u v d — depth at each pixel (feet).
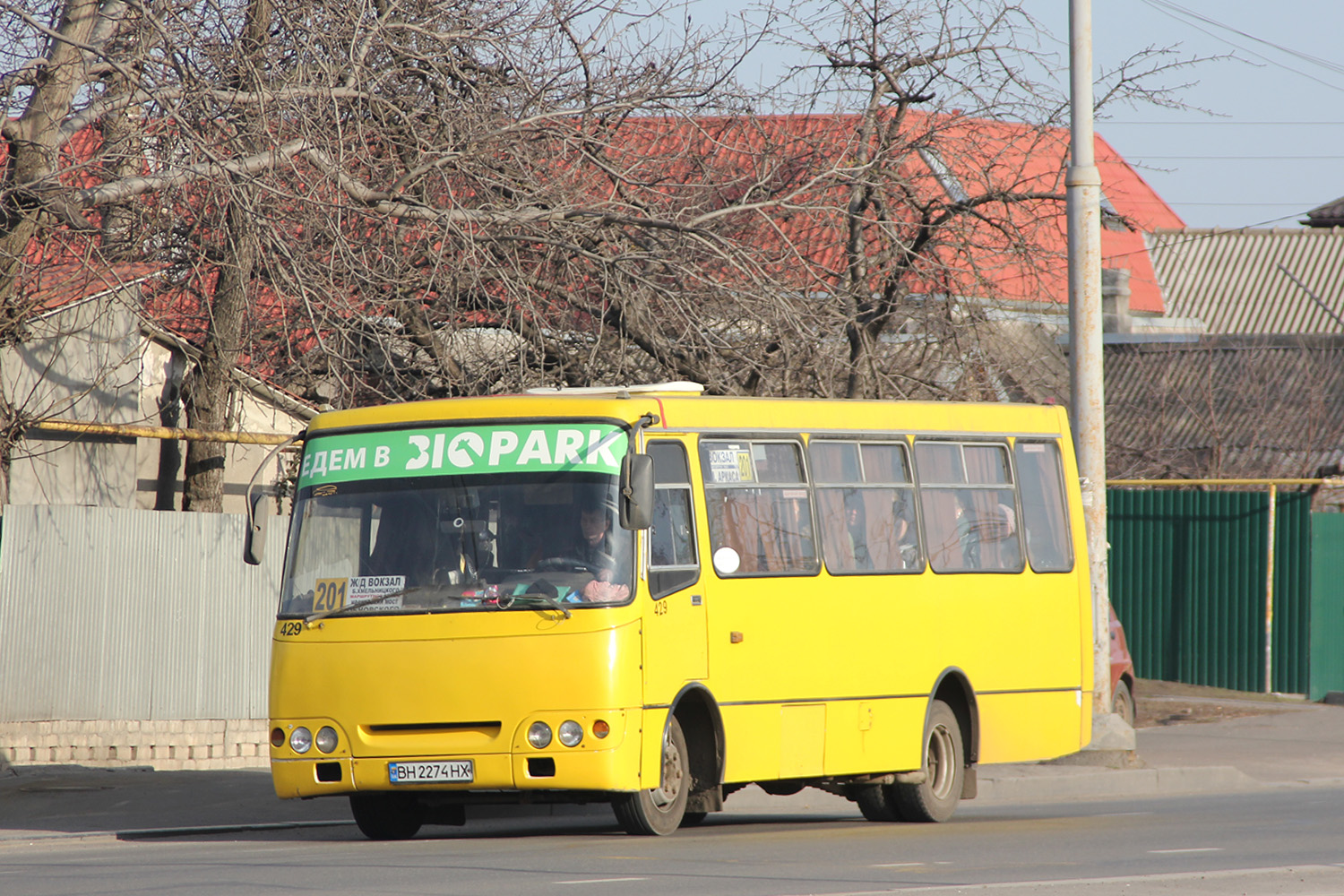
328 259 98.17
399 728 70.03
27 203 93.40
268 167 92.48
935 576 86.84
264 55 97.76
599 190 115.14
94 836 78.07
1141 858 64.49
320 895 51.98
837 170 116.47
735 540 76.95
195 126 92.68
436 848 69.82
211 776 101.86
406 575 71.20
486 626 69.36
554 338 114.83
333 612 71.41
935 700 86.89
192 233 103.55
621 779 68.69
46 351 114.93
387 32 103.55
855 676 81.46
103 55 88.22
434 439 73.15
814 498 81.46
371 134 105.19
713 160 124.67
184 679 108.17
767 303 111.34
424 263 108.78
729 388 116.98
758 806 104.06
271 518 112.37
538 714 68.39
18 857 68.49
